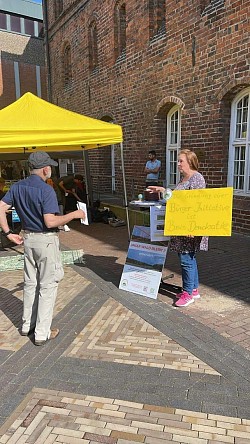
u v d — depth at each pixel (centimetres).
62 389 271
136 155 1079
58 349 328
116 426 233
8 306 434
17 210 327
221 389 265
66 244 772
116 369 294
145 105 1006
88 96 1344
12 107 573
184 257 403
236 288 463
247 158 750
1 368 300
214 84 769
